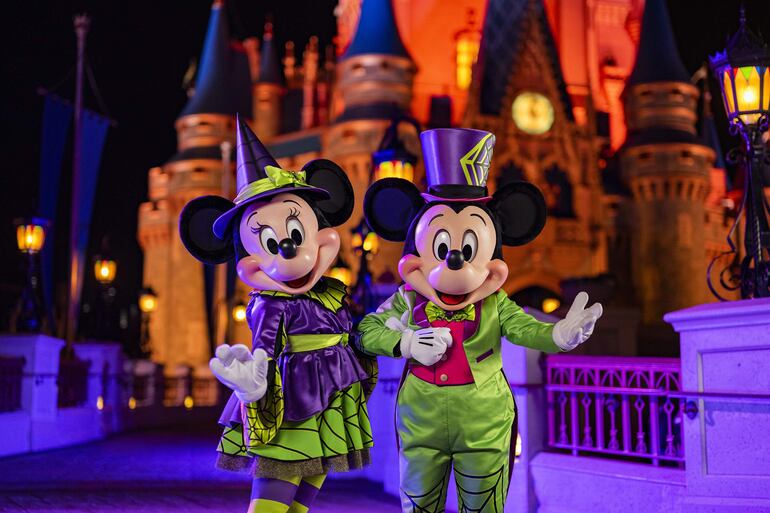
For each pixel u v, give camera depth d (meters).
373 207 5.43
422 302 5.19
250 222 5.10
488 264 5.09
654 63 49.03
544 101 43.91
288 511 5.15
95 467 11.48
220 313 42.94
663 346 29.61
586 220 43.66
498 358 5.16
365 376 5.19
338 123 43.50
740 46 7.14
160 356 52.03
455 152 5.21
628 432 7.11
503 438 5.05
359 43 44.03
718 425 6.20
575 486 7.16
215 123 50.09
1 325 22.67
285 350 4.99
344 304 5.36
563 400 7.57
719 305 6.24
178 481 10.03
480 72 44.09
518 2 44.50
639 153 47.91
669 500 6.45
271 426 4.76
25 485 9.55
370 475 9.96
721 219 50.25
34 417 13.60
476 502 5.07
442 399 5.00
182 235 5.37
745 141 7.23
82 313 23.30
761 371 6.01
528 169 43.34
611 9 55.22
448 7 48.62
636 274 47.88
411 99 43.88
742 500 6.04
